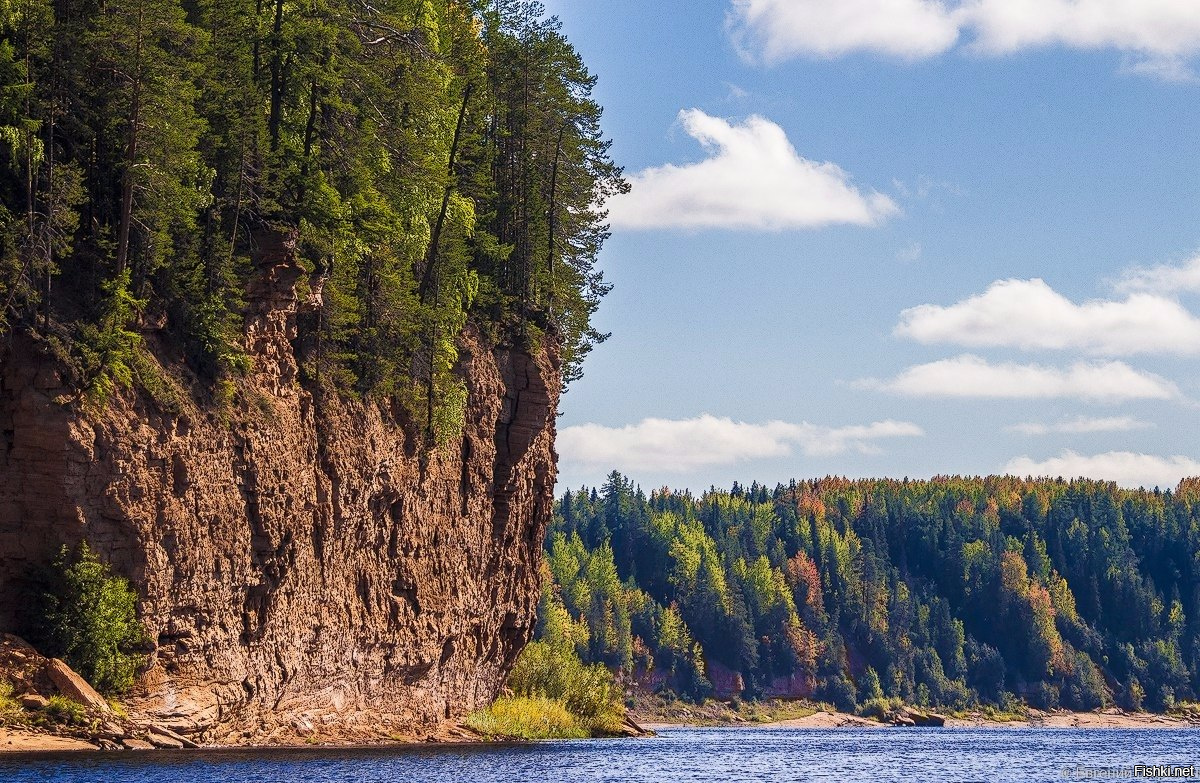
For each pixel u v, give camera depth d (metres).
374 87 78.12
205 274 64.94
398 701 81.88
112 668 57.75
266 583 67.12
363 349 78.31
